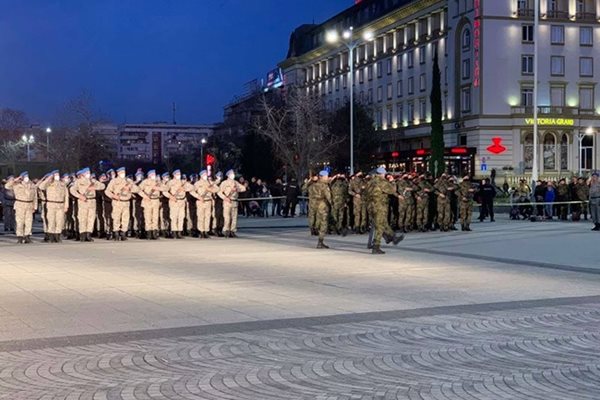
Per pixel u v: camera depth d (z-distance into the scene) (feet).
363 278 45.75
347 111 240.73
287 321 31.78
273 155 218.18
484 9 219.82
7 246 69.67
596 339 28.32
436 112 177.27
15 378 22.80
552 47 226.79
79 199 74.84
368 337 28.68
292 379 22.74
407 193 81.87
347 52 311.68
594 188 87.45
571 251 62.13
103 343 27.55
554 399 20.63
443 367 24.22
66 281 44.52
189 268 51.21
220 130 326.24
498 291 40.29
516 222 105.19
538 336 28.84
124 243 72.95
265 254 61.05
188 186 80.07
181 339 28.25
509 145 221.46
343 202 79.97
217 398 20.76
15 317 32.71
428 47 253.65
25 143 289.12
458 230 87.20
